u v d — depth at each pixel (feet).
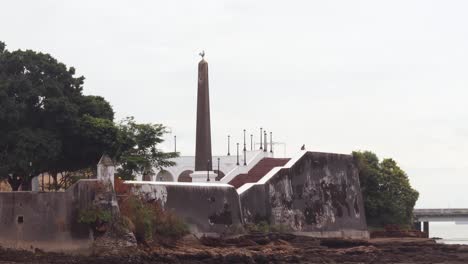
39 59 212.02
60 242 176.24
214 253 185.98
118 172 249.34
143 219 184.85
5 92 199.52
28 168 204.95
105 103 227.81
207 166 248.93
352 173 278.67
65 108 205.77
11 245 175.32
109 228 177.06
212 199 213.46
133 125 270.26
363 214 280.51
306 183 253.44
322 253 211.82
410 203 345.31
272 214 237.25
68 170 223.92
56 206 177.06
